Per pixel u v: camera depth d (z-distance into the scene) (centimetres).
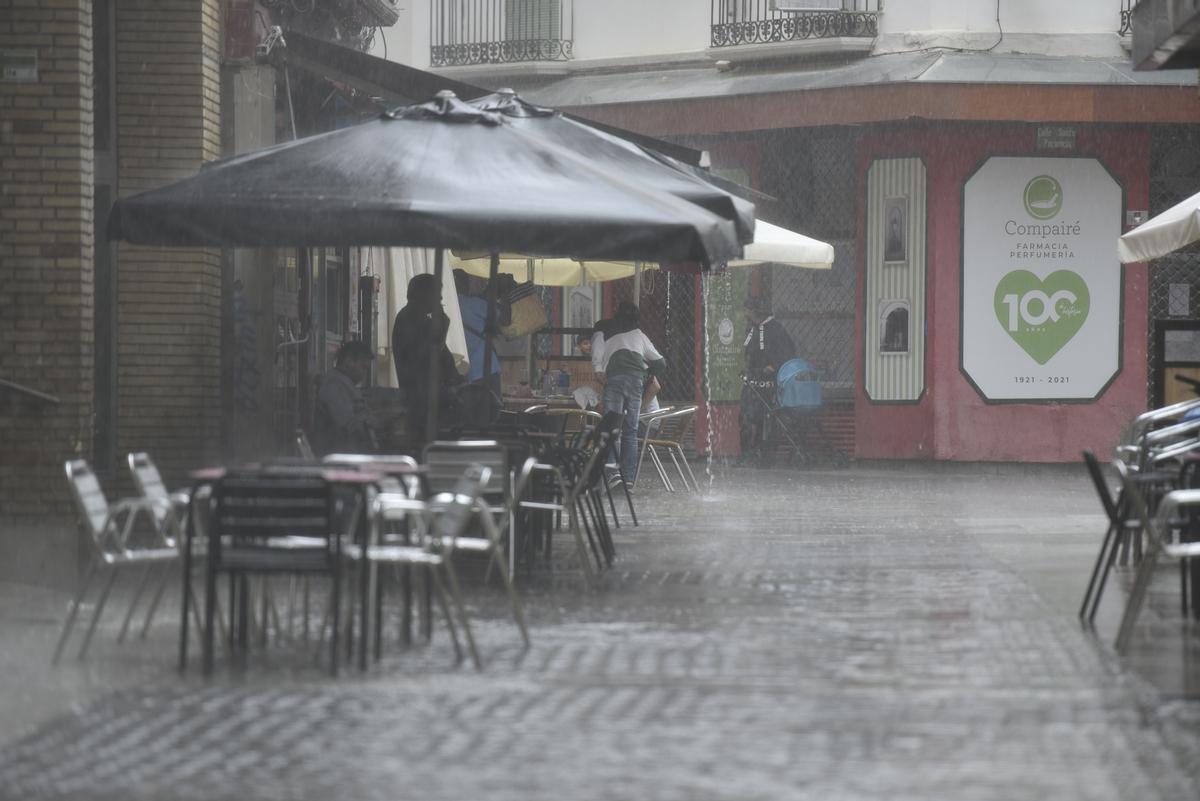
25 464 3045
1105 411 6344
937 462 6325
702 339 6750
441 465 2405
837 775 1474
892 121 6266
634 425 4731
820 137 6544
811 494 4944
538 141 2705
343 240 2484
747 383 6328
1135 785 1444
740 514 4216
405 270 4544
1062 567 3045
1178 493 2111
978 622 2375
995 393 6331
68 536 3019
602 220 2473
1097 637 2242
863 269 6450
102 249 3538
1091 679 1939
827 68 6369
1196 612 2433
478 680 1925
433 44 7081
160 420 3566
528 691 1858
